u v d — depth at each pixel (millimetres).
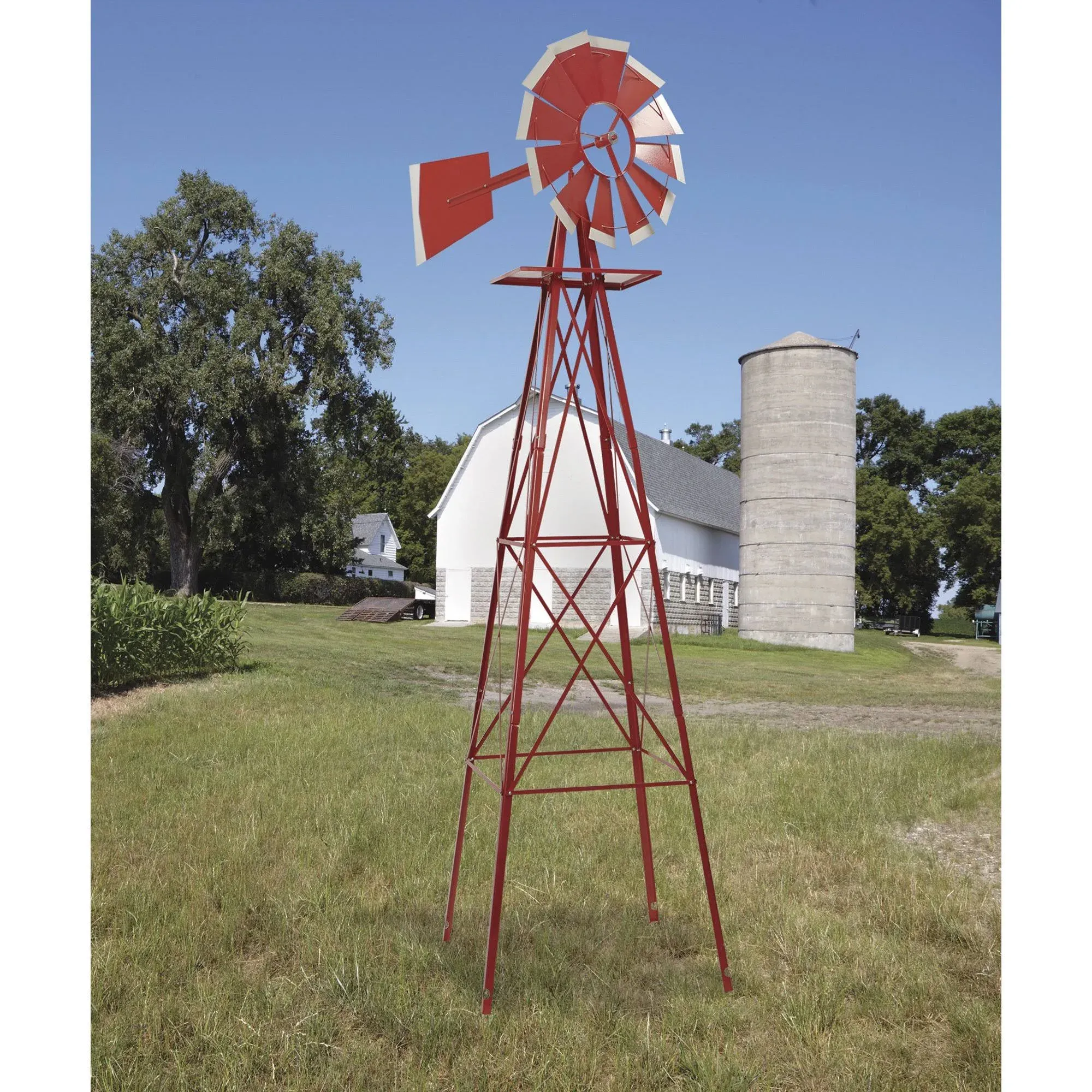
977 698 17375
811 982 4605
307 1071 3789
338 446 43156
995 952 4914
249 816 7023
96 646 12062
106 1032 3980
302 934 5070
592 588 29828
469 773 5324
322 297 40656
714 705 15195
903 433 65750
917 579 57625
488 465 32062
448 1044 4023
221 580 41500
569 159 4883
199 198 39719
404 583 47062
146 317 37969
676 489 35625
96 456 37781
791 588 30312
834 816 7305
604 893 5824
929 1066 3920
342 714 11383
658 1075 3809
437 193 4777
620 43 4996
